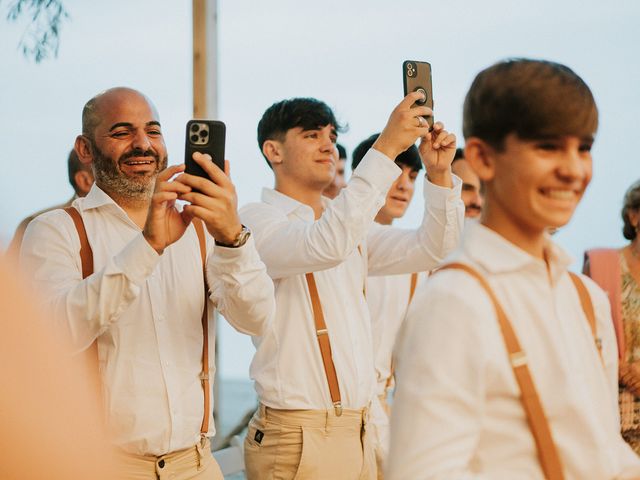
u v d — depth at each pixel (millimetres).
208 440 2545
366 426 3037
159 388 2395
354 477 2979
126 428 2359
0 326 496
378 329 3711
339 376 2955
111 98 2562
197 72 5008
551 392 1297
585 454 1279
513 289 1340
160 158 2605
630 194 3355
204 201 2180
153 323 2424
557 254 1388
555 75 1308
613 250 3406
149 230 2170
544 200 1316
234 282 2357
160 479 2389
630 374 3193
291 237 2830
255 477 3018
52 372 510
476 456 1294
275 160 3244
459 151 4297
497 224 1384
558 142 1300
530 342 1312
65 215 2482
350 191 2746
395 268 3195
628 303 3291
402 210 3969
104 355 2369
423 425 1245
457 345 1264
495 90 1321
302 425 2926
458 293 1292
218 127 2209
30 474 492
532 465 1274
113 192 2551
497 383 1274
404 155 3895
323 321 2961
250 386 8375
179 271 2494
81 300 2188
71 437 508
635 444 3217
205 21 4992
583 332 1397
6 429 490
